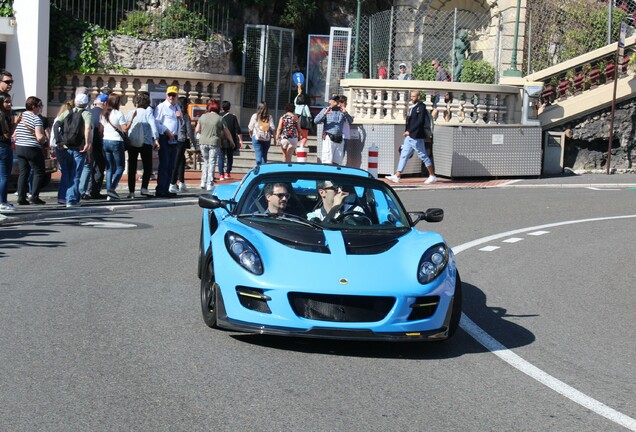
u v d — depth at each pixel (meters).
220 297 7.07
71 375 6.11
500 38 25.67
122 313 7.92
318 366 6.62
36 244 11.20
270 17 26.77
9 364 6.29
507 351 7.40
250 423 5.33
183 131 16.91
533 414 5.80
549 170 22.75
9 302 8.11
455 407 5.86
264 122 19.12
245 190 8.28
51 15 22.14
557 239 13.42
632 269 11.42
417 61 25.41
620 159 23.33
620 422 5.72
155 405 5.58
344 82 22.98
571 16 25.53
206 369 6.38
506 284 10.27
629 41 23.16
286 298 6.76
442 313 7.09
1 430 5.05
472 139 21.11
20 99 21.34
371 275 6.96
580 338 8.00
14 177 16.56
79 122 14.41
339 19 28.17
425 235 7.79
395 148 20.91
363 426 5.39
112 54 22.27
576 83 23.23
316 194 8.21
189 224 13.54
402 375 6.54
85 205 14.88
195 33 23.42
